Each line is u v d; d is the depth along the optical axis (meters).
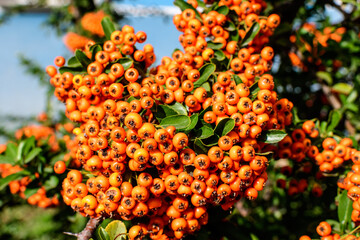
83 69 0.40
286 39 0.51
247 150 0.37
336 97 0.54
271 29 0.43
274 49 0.52
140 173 0.37
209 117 0.37
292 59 0.52
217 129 0.37
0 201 0.59
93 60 0.39
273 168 0.58
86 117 0.38
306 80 0.55
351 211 0.41
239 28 0.43
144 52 0.40
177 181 0.36
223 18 0.41
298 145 0.42
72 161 0.48
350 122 0.55
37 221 1.03
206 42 0.41
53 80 0.40
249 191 0.38
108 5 0.96
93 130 0.37
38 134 0.60
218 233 0.44
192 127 0.37
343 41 0.53
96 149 0.37
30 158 0.46
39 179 0.47
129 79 0.38
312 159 0.44
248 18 0.42
